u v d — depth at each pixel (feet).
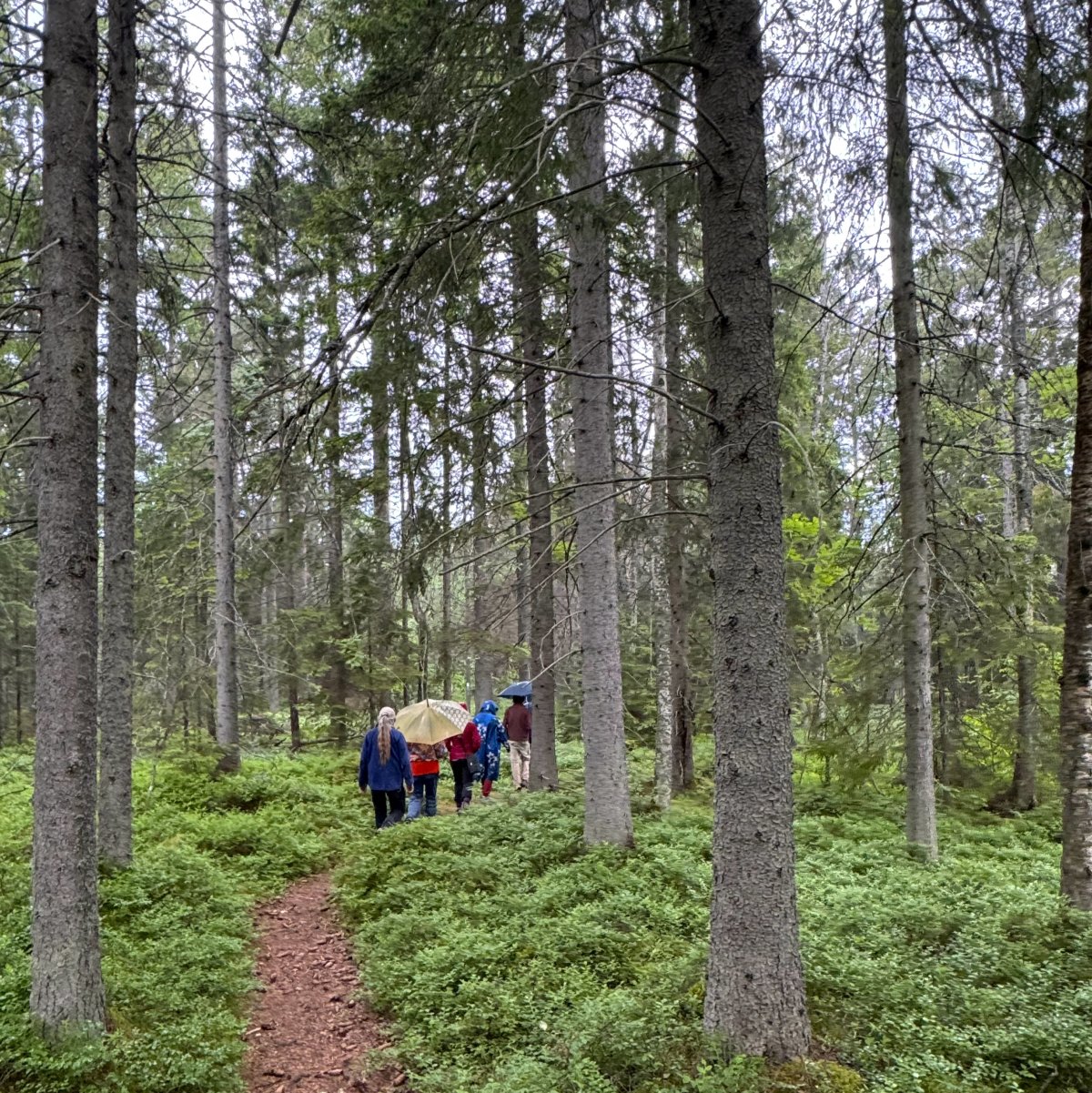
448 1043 15.79
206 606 53.11
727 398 13.83
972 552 36.01
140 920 20.90
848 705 36.35
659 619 34.53
